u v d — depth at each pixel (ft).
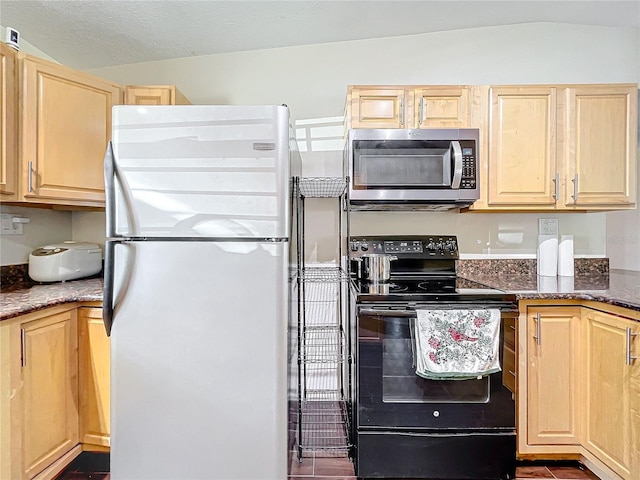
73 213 8.18
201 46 7.96
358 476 5.84
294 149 6.77
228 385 5.44
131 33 7.27
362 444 5.82
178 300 5.43
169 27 7.18
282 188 5.44
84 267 7.37
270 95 8.36
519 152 7.09
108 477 5.91
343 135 8.29
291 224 6.13
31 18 6.65
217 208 5.42
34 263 6.77
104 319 5.37
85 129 6.53
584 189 7.02
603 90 7.01
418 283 6.99
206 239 5.43
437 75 8.21
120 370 5.46
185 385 5.45
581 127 7.04
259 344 5.45
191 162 5.42
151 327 5.44
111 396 5.48
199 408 5.45
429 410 5.79
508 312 5.72
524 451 6.05
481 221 8.18
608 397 5.48
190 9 6.69
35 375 5.11
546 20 7.97
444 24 7.89
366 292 6.00
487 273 8.13
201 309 5.43
